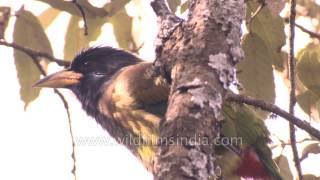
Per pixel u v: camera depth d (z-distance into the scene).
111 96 9.09
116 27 9.41
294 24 6.90
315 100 7.73
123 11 9.32
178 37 5.30
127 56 9.95
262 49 7.86
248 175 8.46
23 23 8.89
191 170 4.49
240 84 7.73
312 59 7.71
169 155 4.56
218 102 4.83
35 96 9.13
